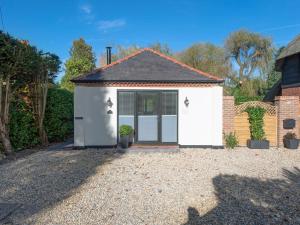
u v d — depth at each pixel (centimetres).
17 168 982
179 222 564
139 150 1336
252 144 1467
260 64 3528
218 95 1466
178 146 1433
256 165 1077
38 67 1332
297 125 1535
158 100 1473
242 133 1548
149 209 629
